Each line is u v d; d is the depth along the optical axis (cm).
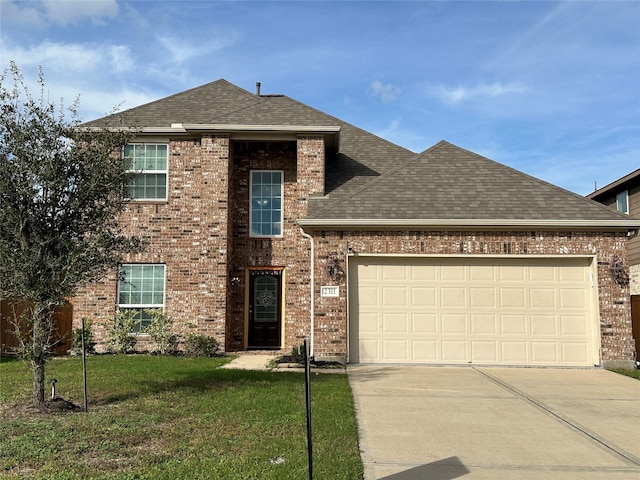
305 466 601
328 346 1330
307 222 1339
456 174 1526
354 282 1362
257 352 1540
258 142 1684
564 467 639
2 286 801
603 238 1350
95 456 627
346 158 1812
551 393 1037
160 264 1609
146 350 1564
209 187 1589
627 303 1329
